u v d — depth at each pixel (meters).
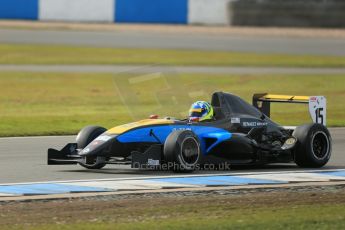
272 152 47.19
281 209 34.31
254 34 182.62
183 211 33.84
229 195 37.50
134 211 33.75
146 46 157.50
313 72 125.25
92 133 46.50
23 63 132.00
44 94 100.62
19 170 46.12
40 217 32.50
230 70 126.19
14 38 162.75
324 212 33.69
